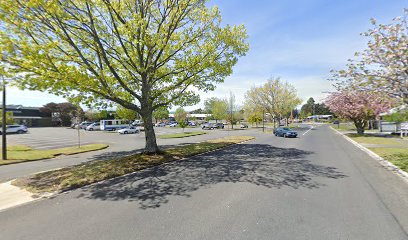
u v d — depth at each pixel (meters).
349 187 6.67
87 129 46.41
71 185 7.12
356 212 4.89
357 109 23.53
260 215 4.78
